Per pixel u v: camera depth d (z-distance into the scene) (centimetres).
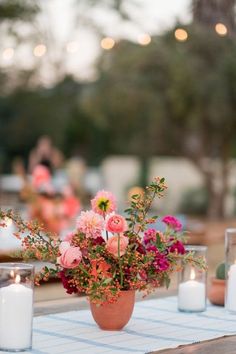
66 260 193
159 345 185
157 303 246
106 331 200
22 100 1448
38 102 1439
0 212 199
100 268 196
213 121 977
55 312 227
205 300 234
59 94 1377
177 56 930
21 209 593
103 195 205
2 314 177
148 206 205
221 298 243
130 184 1471
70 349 179
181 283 232
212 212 1196
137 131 1170
